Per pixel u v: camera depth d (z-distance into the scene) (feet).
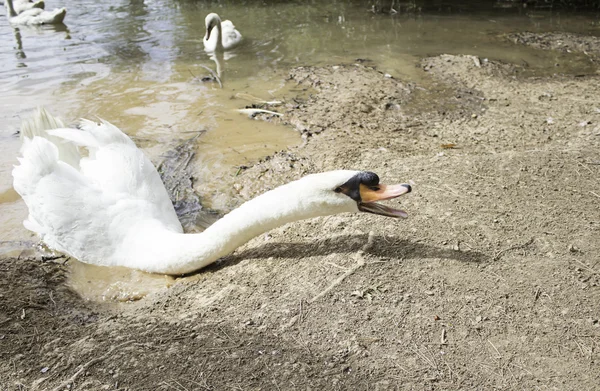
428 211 4.08
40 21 10.52
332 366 2.84
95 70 8.03
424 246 3.68
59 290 3.69
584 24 10.87
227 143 5.76
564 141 5.43
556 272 3.42
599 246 3.65
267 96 7.00
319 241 3.86
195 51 8.98
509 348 2.90
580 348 2.89
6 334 3.19
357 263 3.53
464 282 3.34
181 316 3.28
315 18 11.24
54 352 3.04
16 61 8.41
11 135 5.96
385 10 12.01
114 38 9.71
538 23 10.93
